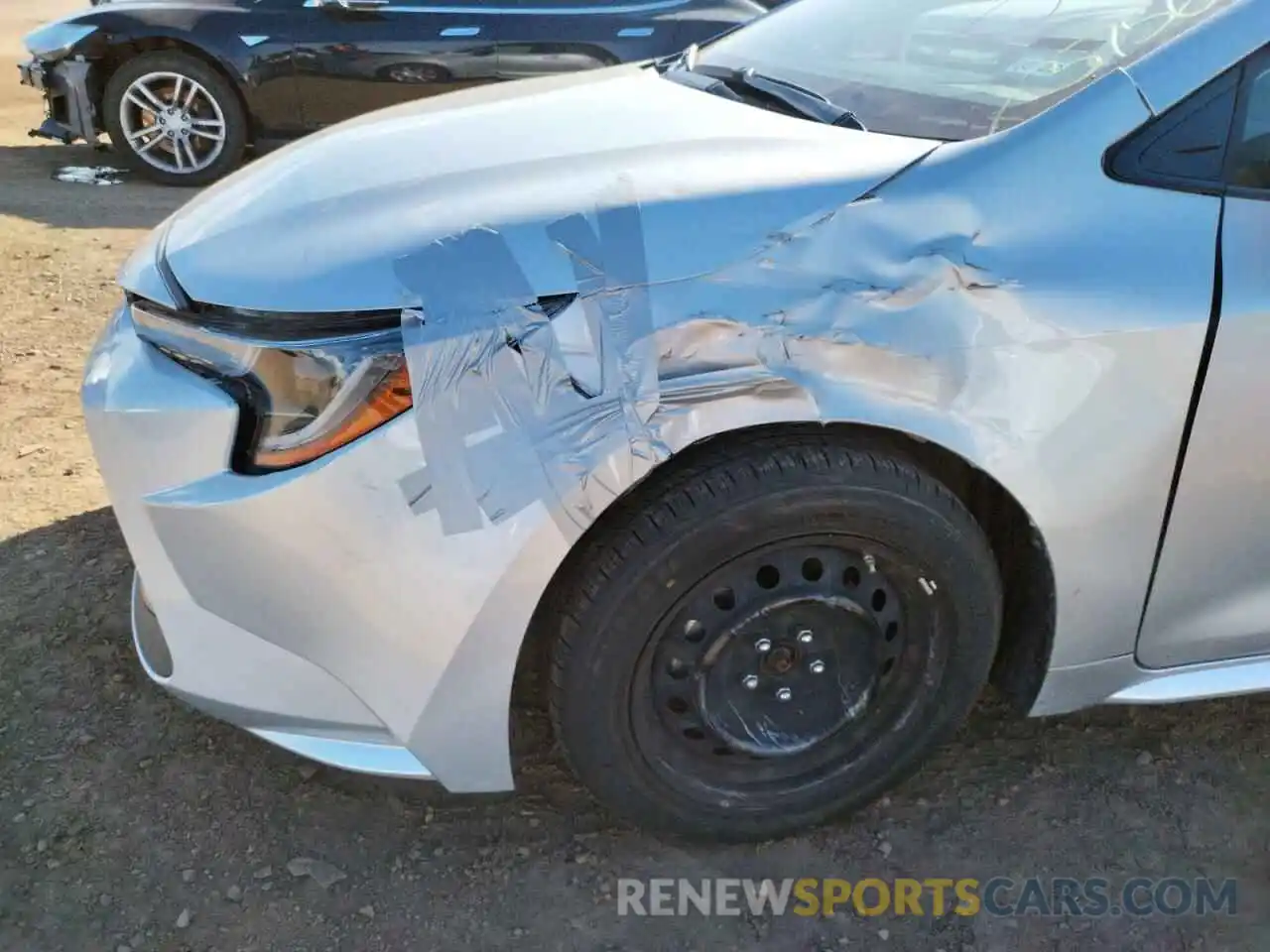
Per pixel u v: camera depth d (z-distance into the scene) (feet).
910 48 7.83
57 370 12.62
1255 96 6.10
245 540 5.57
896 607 6.37
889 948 6.38
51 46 20.58
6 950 6.05
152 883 6.49
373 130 7.48
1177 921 6.59
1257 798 7.45
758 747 6.49
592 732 6.07
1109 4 7.02
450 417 5.36
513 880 6.67
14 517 9.78
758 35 9.25
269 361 5.59
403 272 5.55
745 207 5.75
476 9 20.80
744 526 5.71
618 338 5.43
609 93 8.03
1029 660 6.74
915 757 6.86
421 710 5.86
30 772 7.16
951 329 5.62
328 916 6.38
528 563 5.49
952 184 5.83
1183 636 6.75
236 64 20.43
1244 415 6.00
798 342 5.51
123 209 19.42
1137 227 5.86
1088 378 5.76
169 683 6.36
